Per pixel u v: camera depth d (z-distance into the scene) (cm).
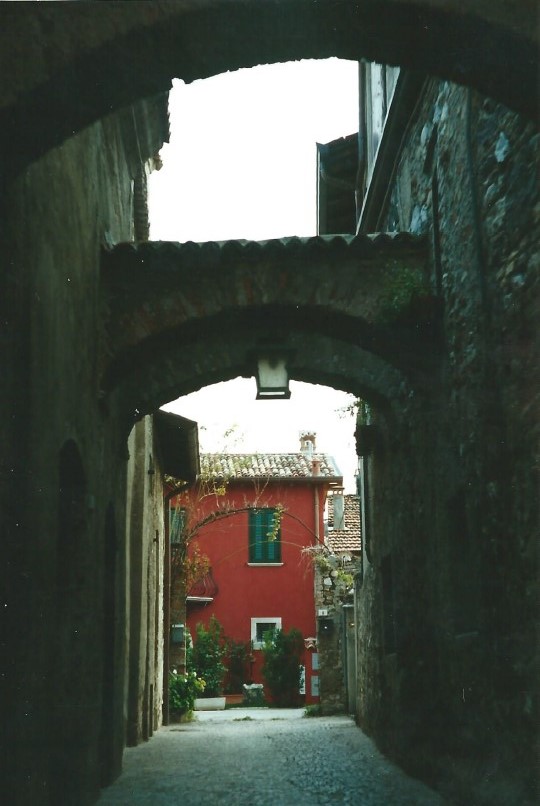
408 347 924
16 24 516
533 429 595
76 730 768
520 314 624
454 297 814
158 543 1791
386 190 1183
